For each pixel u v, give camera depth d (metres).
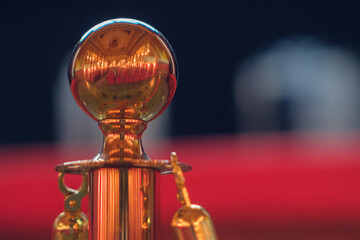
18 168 2.73
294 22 3.42
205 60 3.51
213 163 2.58
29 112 3.61
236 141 3.18
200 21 3.52
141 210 0.42
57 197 2.37
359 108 3.23
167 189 2.06
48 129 3.58
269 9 3.44
